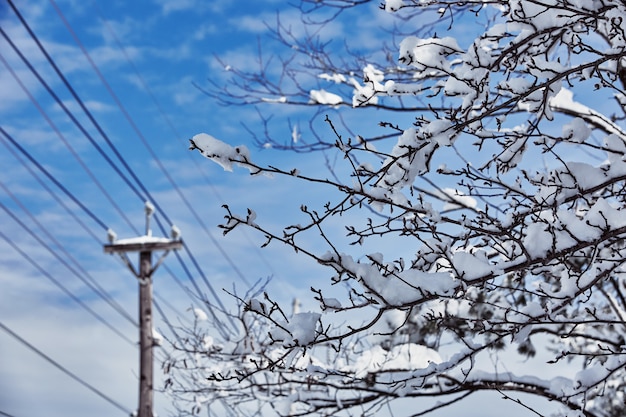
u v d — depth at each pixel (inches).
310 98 305.3
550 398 259.1
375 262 169.3
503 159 202.8
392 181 181.8
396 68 290.8
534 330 303.7
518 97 184.7
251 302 170.2
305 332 168.2
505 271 174.4
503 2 204.4
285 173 169.0
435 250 185.5
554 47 194.9
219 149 166.4
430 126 180.5
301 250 166.2
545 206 195.3
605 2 180.2
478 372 263.4
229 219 165.6
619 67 234.7
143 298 587.2
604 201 179.0
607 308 332.5
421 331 303.6
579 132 201.3
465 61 183.0
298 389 282.0
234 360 302.7
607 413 352.5
